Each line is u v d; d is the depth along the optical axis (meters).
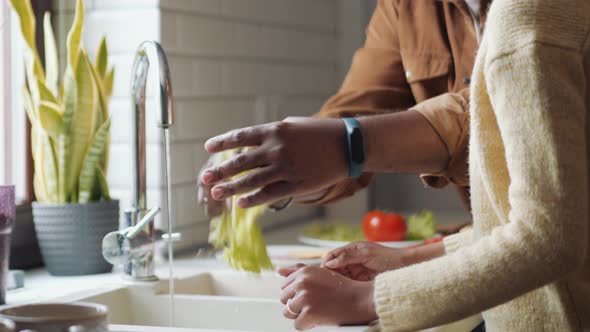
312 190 1.12
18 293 1.57
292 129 1.09
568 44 0.93
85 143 1.81
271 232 2.62
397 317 0.98
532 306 1.10
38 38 2.08
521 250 0.92
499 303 0.95
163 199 2.12
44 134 1.79
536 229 0.91
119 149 2.13
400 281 0.99
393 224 2.23
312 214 3.07
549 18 0.93
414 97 1.77
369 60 1.75
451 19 1.60
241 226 1.71
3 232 1.41
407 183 3.51
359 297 1.08
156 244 1.65
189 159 2.24
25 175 2.03
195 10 2.26
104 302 1.52
